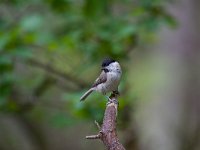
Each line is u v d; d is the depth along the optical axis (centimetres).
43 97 1390
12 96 1190
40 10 1230
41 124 1625
